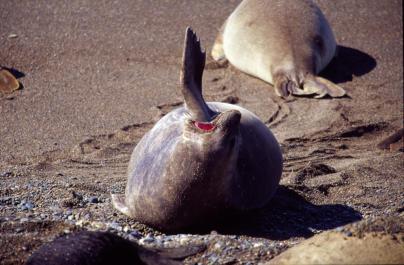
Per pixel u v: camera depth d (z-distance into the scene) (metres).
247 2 50.19
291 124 39.44
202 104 25.23
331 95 43.78
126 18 50.94
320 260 17.50
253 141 25.66
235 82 45.59
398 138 37.66
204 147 22.03
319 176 31.44
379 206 28.50
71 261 18.52
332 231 18.42
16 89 41.03
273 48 46.78
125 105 40.16
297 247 18.50
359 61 49.38
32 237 21.62
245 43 47.38
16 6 50.56
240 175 24.33
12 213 24.58
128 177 25.77
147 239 22.50
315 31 48.22
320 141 37.28
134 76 44.06
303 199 28.78
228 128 21.89
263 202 26.19
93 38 47.97
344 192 29.84
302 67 45.94
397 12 55.81
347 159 34.75
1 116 37.75
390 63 49.22
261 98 43.28
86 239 19.14
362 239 17.72
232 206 23.89
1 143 34.62
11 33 47.25
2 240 21.20
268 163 26.09
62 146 34.72
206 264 20.50
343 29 53.25
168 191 22.98
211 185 22.55
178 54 47.34
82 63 44.97
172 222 23.56
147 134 26.23
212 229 24.23
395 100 44.03
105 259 18.97
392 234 17.83
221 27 50.66
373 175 32.19
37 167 31.77
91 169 31.88
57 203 26.22
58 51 45.94
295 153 35.12
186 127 22.50
